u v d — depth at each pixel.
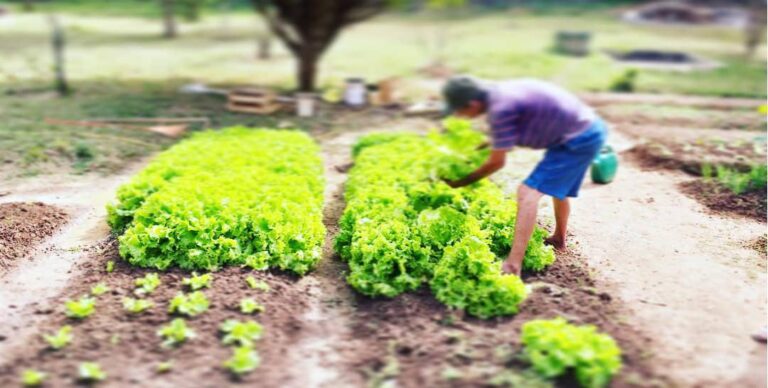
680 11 31.70
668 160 8.74
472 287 4.88
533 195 5.09
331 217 6.89
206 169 7.16
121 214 6.09
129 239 5.39
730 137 10.12
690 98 13.66
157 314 4.64
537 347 4.09
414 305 4.89
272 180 6.72
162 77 15.08
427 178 6.81
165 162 7.25
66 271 5.48
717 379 4.05
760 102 13.16
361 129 10.71
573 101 4.95
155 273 5.22
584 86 14.85
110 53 18.72
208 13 32.81
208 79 15.03
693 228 6.63
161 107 11.79
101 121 10.53
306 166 7.39
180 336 4.32
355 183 6.94
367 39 24.02
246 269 5.35
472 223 5.60
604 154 7.92
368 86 12.88
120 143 9.37
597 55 19.98
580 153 4.98
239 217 5.73
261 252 5.42
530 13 35.00
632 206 7.25
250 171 7.02
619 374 4.02
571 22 30.81
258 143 8.16
